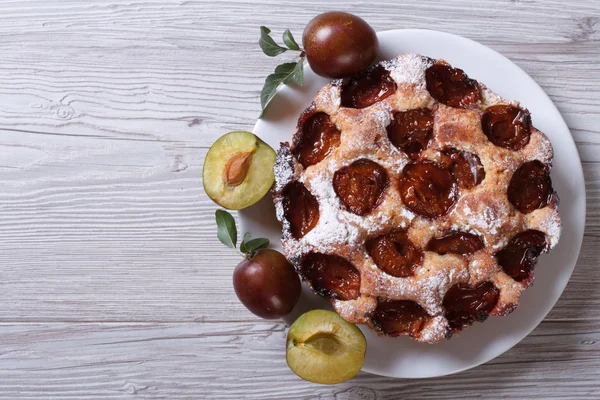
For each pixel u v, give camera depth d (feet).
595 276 2.16
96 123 2.21
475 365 2.06
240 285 2.01
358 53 1.97
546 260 2.06
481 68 2.08
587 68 2.17
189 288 2.21
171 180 2.21
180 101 2.20
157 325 2.22
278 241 2.06
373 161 1.90
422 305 1.90
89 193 2.22
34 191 2.22
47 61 2.22
